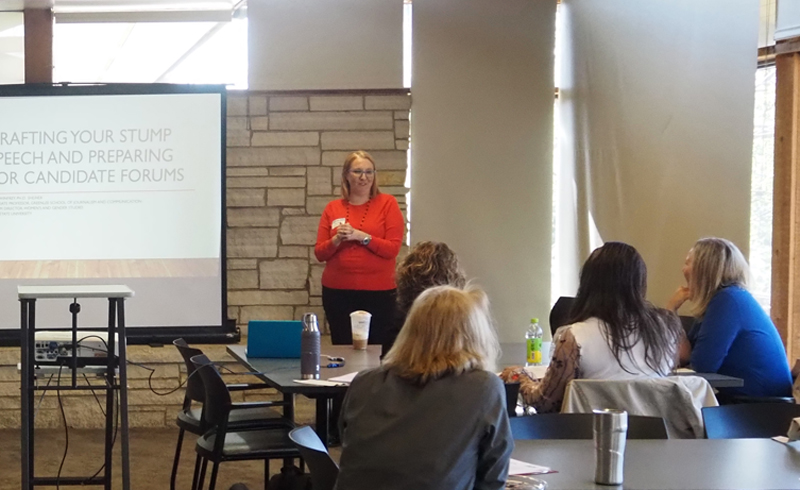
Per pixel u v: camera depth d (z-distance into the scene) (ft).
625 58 16.52
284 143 18.11
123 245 17.46
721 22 13.89
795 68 13.71
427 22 18.45
